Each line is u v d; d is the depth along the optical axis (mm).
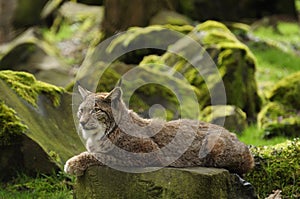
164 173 8695
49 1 31266
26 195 10914
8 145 11438
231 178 8930
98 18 28688
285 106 16922
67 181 11398
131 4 22500
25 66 19891
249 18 32938
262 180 10266
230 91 16875
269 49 26203
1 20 29891
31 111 12258
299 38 30156
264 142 14555
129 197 8781
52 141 12070
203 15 29469
